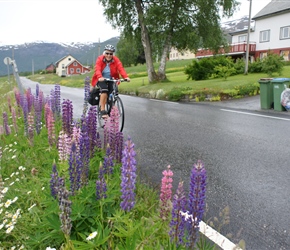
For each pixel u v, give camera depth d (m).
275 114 11.31
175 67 60.75
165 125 9.60
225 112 12.13
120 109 8.14
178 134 8.21
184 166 5.53
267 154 6.16
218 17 26.62
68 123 5.89
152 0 26.72
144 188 4.05
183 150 6.59
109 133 4.39
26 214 3.34
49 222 2.82
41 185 4.09
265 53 43.06
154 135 8.14
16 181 4.36
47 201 3.20
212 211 3.79
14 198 3.72
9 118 9.99
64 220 2.48
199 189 2.25
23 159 5.33
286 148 6.55
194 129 8.84
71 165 3.19
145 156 6.19
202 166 2.26
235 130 8.53
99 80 7.79
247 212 3.76
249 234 3.26
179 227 2.38
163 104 15.83
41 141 6.37
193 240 2.34
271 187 4.51
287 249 3.01
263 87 12.57
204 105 14.76
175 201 2.39
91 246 2.44
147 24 26.09
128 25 27.83
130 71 66.88
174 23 27.27
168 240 2.50
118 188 3.61
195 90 17.23
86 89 8.79
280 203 3.99
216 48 28.66
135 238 2.49
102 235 2.67
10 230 2.95
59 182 3.04
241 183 4.69
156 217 3.03
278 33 40.69
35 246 2.86
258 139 7.41
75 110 13.44
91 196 3.21
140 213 3.33
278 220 3.55
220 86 18.19
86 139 3.60
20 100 10.32
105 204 3.16
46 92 28.84
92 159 4.61
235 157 6.01
